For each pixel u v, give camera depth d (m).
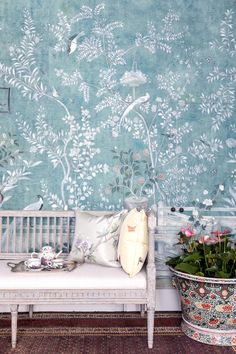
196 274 2.54
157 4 3.11
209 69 3.12
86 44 3.08
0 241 2.95
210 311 2.52
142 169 3.11
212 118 3.13
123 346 2.51
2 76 3.05
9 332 2.71
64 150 3.07
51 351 2.43
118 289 2.47
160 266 3.12
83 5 3.08
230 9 3.13
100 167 3.09
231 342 2.54
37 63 3.05
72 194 3.08
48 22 3.06
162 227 3.12
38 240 3.05
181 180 3.12
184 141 3.12
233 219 3.14
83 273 2.52
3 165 3.06
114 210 3.09
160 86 3.11
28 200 3.07
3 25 3.05
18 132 3.06
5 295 2.44
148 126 3.10
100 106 3.08
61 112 3.07
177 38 3.12
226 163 3.14
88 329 2.76
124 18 3.10
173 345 2.53
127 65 3.10
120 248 2.57
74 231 3.04
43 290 2.45
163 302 3.12
